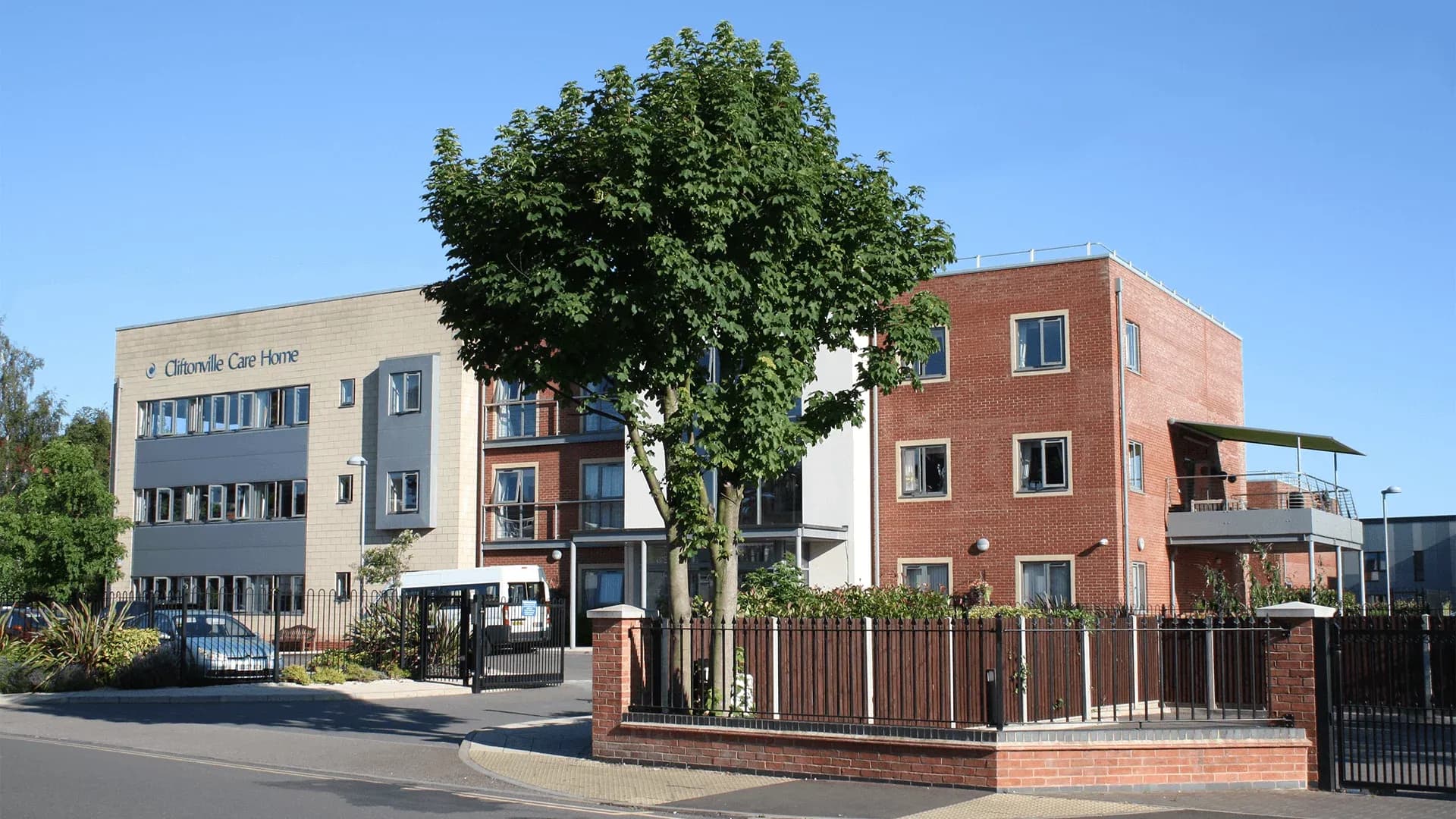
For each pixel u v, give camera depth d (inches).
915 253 667.4
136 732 777.6
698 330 615.5
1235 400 1701.5
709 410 627.2
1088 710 648.4
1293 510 1362.0
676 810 518.0
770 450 622.8
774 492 1492.4
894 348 669.3
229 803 512.1
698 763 617.0
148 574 2034.9
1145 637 637.3
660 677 661.3
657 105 601.0
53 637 1061.8
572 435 1744.6
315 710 921.5
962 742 551.5
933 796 532.7
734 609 650.8
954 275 1427.2
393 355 1871.3
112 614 1074.1
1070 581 1334.9
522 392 682.2
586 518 1720.0
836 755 579.5
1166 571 1419.8
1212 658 592.7
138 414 2087.8
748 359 655.1
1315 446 1541.6
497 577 1497.3
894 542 1429.6
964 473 1401.3
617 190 597.0
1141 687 724.7
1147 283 1439.5
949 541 1401.3
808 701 671.1
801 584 941.2
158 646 1074.7
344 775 608.7
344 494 1882.4
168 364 2071.9
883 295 659.4
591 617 661.3
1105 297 1349.7
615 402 634.8
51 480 1797.5
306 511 1911.9
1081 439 1346.0
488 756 665.6
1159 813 492.4
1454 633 660.7
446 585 1339.8
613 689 650.2
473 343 671.1
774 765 595.5
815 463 1465.3
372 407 1878.7
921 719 579.2
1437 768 599.5
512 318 646.5
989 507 1384.1
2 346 2568.9
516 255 620.7
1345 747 582.9
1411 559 2169.0
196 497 2015.3
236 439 1989.4
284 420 1952.5
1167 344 1483.8
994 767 540.7
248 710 918.4
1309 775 553.6
